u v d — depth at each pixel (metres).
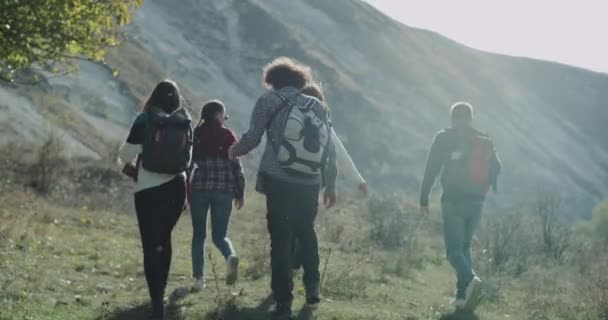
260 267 9.12
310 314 6.73
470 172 7.98
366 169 50.91
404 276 11.00
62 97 30.70
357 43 75.94
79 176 19.80
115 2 8.74
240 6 66.25
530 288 10.20
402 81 71.50
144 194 6.45
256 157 39.91
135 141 6.46
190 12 62.84
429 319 7.25
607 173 75.62
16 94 26.39
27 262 8.64
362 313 7.00
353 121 56.00
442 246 17.69
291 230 6.56
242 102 54.31
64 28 8.45
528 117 80.50
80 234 12.69
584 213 59.84
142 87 38.88
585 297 8.92
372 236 16.52
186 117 6.54
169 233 6.54
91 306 6.86
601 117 94.44
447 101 71.56
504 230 15.07
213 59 58.16
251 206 21.75
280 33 65.19
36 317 6.23
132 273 9.02
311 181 6.52
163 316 6.49
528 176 60.41
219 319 6.54
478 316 7.70
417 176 51.72
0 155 19.39
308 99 6.56
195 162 8.01
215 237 7.96
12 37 8.23
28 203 15.84
